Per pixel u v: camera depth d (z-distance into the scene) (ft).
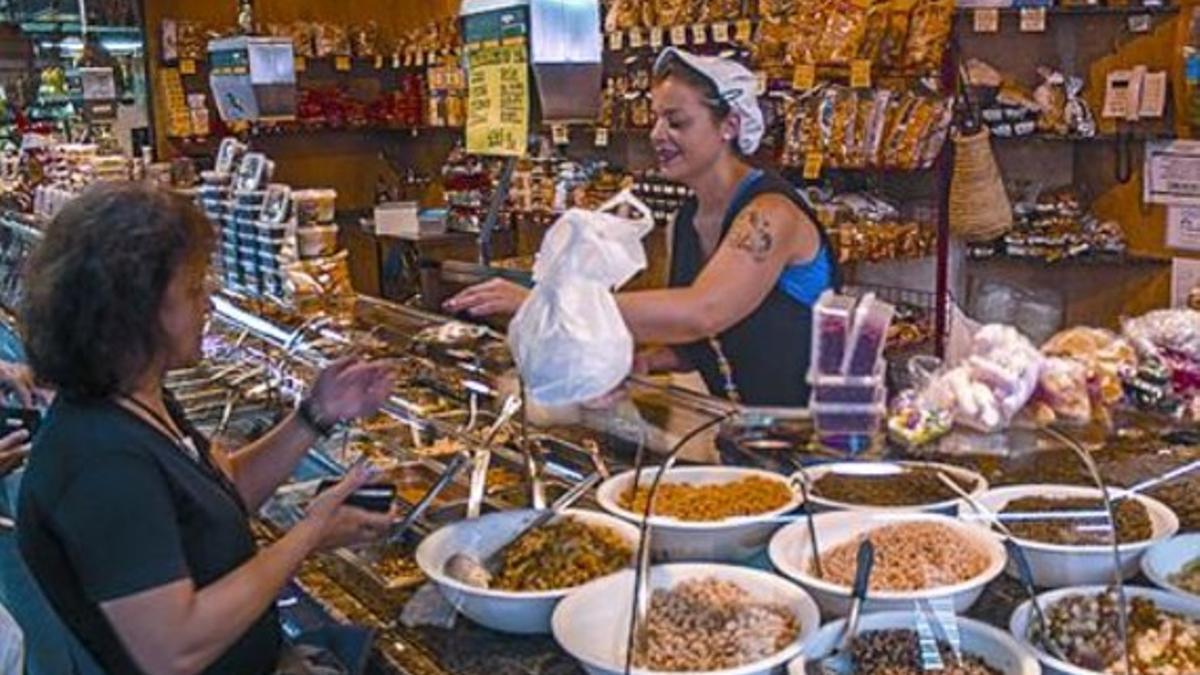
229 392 8.21
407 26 20.42
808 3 12.01
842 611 4.58
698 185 7.50
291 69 10.07
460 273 7.84
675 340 6.38
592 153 16.78
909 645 4.35
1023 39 12.50
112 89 18.20
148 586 4.30
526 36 6.04
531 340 4.83
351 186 20.95
